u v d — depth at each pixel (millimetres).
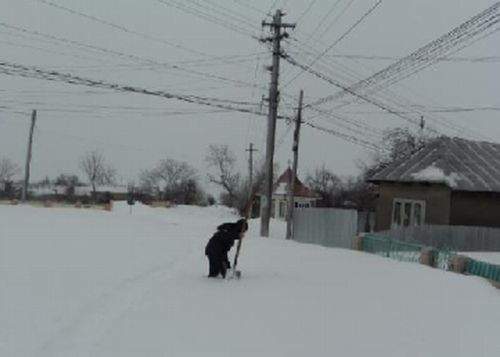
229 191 84562
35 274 12898
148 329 8961
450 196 28141
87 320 9297
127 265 15078
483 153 31219
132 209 56281
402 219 30016
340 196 66938
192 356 7781
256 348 8250
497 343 9180
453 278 15492
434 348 8711
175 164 106625
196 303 10867
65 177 112875
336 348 8438
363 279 14562
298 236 32094
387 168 31234
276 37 29094
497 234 27594
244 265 16234
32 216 32344
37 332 8391
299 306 10953
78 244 19125
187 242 22141
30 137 60188
